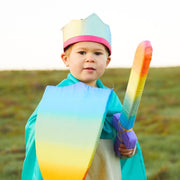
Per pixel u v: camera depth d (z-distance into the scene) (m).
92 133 2.77
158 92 23.88
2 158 11.70
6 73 27.80
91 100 2.86
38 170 2.99
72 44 3.13
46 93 3.00
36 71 28.39
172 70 29.61
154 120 17.94
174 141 14.03
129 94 2.75
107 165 3.07
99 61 3.10
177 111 19.88
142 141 14.28
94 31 3.07
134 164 3.43
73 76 3.22
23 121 18.34
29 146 3.10
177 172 10.05
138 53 2.59
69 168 2.77
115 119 3.07
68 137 2.81
